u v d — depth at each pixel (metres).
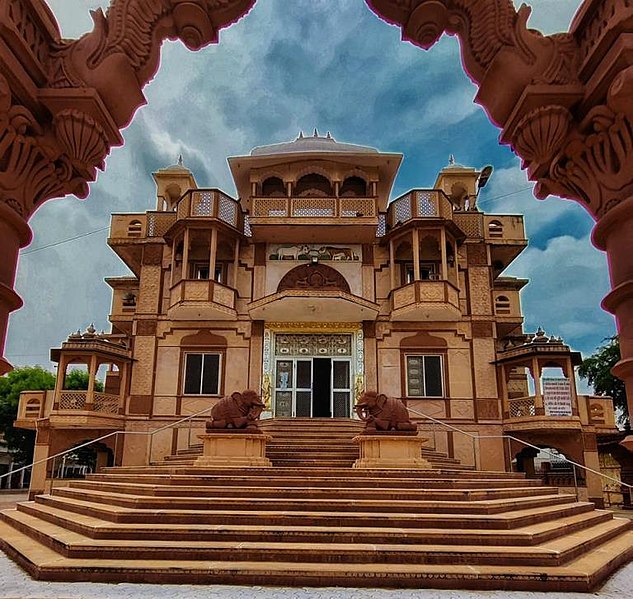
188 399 17.22
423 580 4.45
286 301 16.44
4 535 7.05
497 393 17.11
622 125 3.06
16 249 3.30
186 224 17.64
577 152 3.38
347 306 16.77
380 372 17.48
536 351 16.42
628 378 3.04
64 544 5.19
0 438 36.09
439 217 17.41
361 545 5.15
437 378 17.47
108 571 4.57
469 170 21.03
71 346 16.73
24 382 32.53
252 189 19.58
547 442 16.44
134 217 19.31
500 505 6.48
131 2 3.53
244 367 17.53
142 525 5.66
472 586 4.43
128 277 20.92
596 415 17.08
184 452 15.84
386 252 18.78
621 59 2.91
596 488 16.03
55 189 3.61
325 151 19.12
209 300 16.88
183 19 3.86
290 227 17.95
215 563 4.76
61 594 4.03
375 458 9.40
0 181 3.17
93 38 3.43
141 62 3.60
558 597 4.20
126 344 21.16
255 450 9.58
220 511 6.11
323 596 4.10
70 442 16.75
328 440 14.09
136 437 16.81
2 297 3.07
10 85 3.12
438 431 16.80
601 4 3.15
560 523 6.83
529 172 3.84
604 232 3.25
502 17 3.50
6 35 2.97
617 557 5.71
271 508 6.34
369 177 19.56
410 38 4.23
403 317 17.50
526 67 3.38
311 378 17.67
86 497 8.32
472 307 17.94
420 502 6.36
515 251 19.28
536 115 3.31
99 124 3.43
